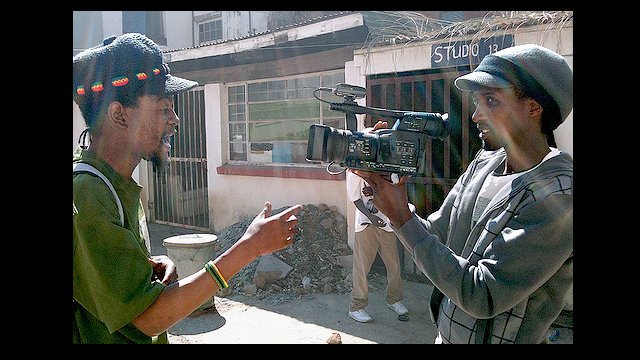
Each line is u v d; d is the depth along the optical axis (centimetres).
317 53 548
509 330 146
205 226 702
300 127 587
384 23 482
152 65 143
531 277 133
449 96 462
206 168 696
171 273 156
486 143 155
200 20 779
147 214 760
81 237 130
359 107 166
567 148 327
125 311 129
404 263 488
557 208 133
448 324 160
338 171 166
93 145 143
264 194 616
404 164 154
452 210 172
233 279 491
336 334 362
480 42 407
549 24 363
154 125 146
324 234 521
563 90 141
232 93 657
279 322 402
